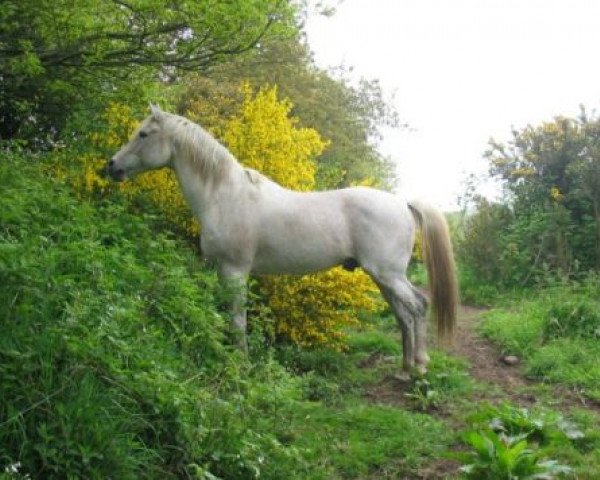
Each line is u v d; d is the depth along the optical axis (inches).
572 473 151.3
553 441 167.5
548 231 378.3
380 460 159.9
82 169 244.2
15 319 117.4
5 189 171.8
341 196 214.2
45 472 107.1
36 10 193.2
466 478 148.0
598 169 372.8
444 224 217.3
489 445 148.3
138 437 120.5
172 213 245.0
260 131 245.0
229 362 151.3
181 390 127.3
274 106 248.2
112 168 212.2
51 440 108.6
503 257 383.6
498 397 211.3
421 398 198.7
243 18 195.9
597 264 361.7
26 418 109.3
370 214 210.5
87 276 145.0
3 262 121.0
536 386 220.8
